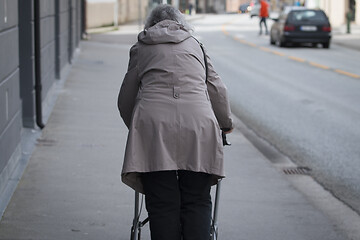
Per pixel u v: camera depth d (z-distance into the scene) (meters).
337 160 11.37
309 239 7.16
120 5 56.31
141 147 5.30
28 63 12.29
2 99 8.27
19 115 10.00
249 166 10.29
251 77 23.23
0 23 8.02
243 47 36.62
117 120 13.82
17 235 6.95
